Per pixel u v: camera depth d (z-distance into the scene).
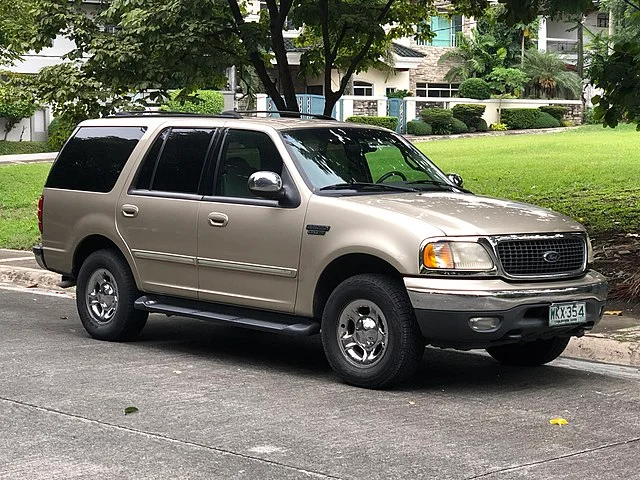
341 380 8.20
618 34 13.02
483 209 8.09
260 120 9.00
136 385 7.91
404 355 7.63
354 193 8.34
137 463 5.92
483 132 45.56
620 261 12.82
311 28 16.69
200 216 8.87
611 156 28.52
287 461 5.96
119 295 9.64
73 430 6.61
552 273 7.87
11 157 35.09
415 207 7.95
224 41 15.28
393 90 48.53
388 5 15.12
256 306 8.55
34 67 40.47
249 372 8.49
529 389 7.94
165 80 14.84
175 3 14.45
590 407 7.34
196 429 6.64
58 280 13.67
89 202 9.88
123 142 9.80
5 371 8.37
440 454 6.10
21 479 5.63
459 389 7.91
